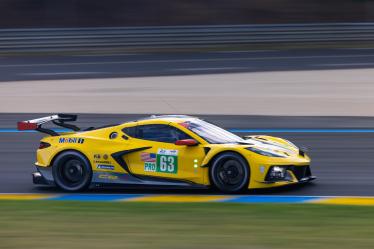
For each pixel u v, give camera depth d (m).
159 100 65.38
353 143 46.16
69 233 23.50
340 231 23.30
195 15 126.69
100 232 23.61
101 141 32.81
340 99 65.12
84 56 98.62
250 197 30.67
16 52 100.44
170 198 31.16
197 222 25.12
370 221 25.06
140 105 62.94
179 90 71.00
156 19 125.62
